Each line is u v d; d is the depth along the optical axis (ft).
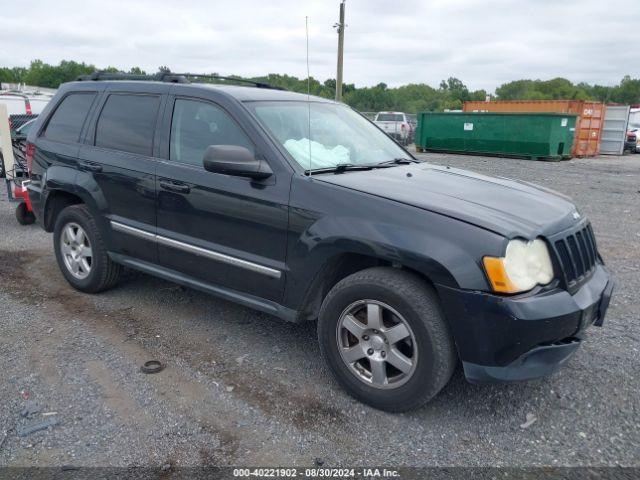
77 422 10.02
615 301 16.55
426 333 9.76
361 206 10.50
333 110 15.01
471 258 9.39
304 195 11.15
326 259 10.83
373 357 10.53
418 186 11.38
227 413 10.45
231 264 12.40
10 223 25.77
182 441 9.59
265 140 11.96
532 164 61.98
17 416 10.16
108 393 11.01
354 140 14.12
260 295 12.19
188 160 13.24
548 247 9.98
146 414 10.34
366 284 10.33
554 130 65.67
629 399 11.14
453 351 9.93
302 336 13.92
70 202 16.96
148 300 16.05
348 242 10.43
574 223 11.09
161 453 9.26
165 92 14.10
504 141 69.46
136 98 14.75
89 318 14.67
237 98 12.79
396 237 9.92
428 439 9.82
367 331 10.54
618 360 12.71
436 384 9.91
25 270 18.63
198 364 12.32
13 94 53.62
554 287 9.92
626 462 9.26
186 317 14.90
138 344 13.23
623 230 26.43
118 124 14.96
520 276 9.37
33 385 11.21
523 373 9.59
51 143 16.51
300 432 9.93
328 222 10.73
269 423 10.18
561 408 10.82
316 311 11.91
